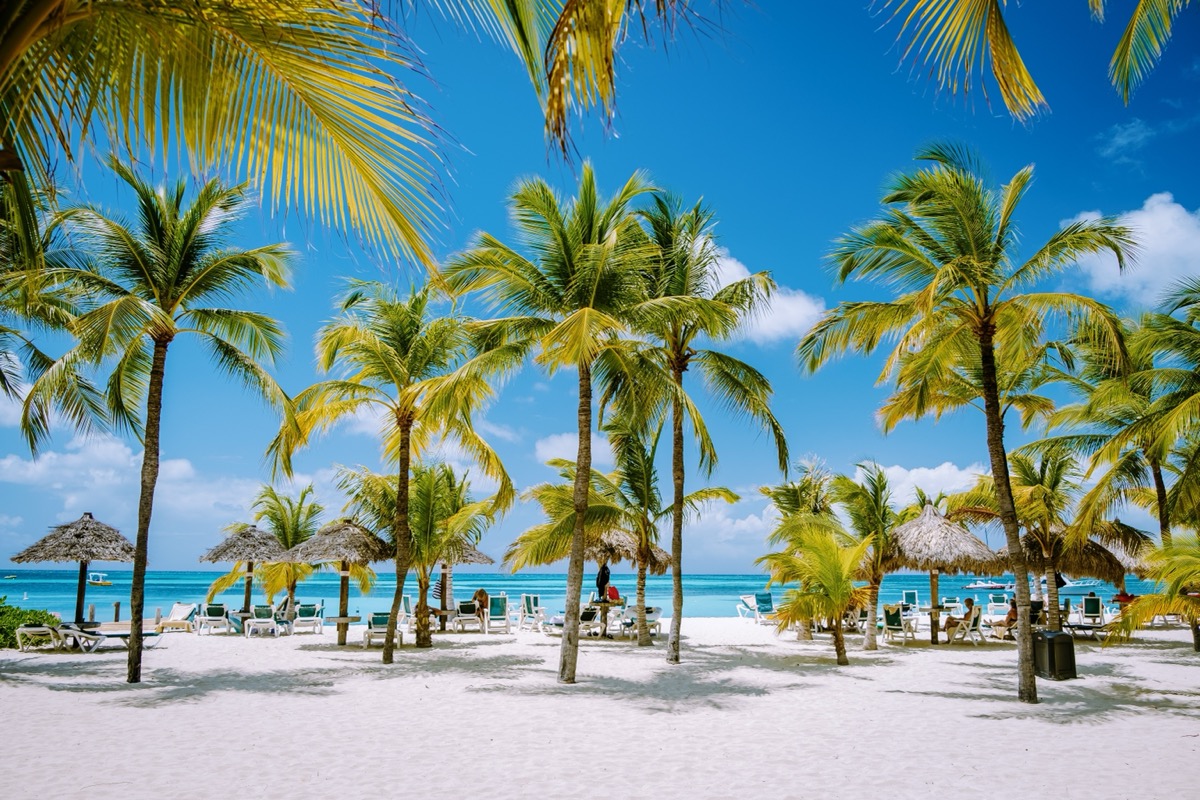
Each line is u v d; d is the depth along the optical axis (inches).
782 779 285.0
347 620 762.2
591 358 494.3
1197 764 308.2
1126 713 417.1
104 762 302.4
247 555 871.7
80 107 108.1
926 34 178.1
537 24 110.7
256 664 613.3
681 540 649.0
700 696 469.7
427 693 475.5
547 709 423.5
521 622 1019.3
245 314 535.2
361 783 276.2
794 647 782.5
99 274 491.5
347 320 627.5
